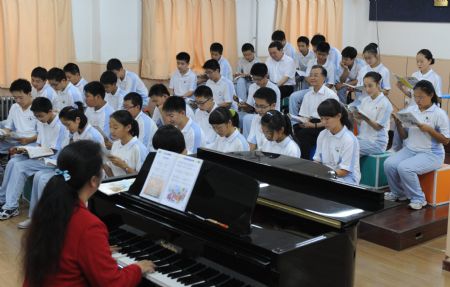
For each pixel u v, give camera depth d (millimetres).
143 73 7539
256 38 8484
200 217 2355
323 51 7164
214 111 4062
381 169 5320
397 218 4539
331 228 2383
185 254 2357
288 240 2236
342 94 7277
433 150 4836
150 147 4895
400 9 8914
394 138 5738
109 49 7305
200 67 7988
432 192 4895
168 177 2557
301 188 2801
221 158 3285
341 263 2320
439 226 4543
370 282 3688
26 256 1921
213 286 2203
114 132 4027
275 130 3756
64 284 1945
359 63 7422
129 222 2635
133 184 2738
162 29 7492
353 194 2621
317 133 5652
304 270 2150
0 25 6625
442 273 3846
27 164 4812
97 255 1944
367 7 9398
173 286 2182
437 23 8477
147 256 2439
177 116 4383
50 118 4910
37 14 6754
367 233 4398
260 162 3156
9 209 4785
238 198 2305
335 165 4176
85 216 1964
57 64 6969
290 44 8117
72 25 7121
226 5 8023
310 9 8766
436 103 4906
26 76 6766
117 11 7301
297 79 7324
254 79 6059
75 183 1944
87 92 5109
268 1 8523
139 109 4863
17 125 5543
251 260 2105
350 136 4121
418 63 6758
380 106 5297
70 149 1954
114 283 1982
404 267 3936
